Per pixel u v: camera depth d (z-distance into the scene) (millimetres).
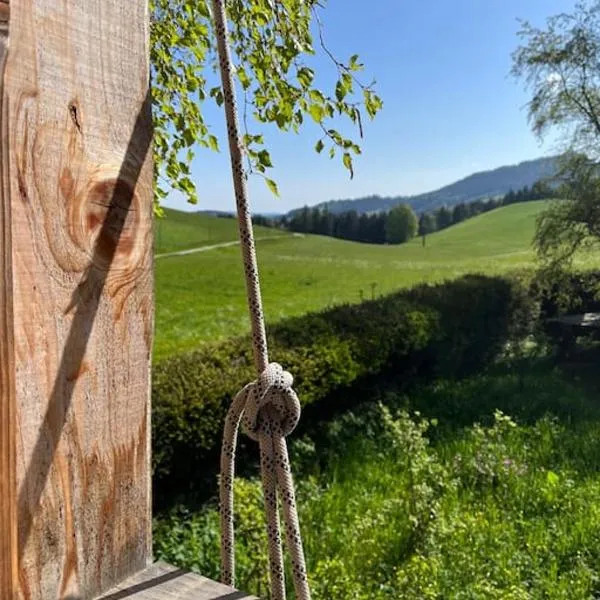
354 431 4332
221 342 4293
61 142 479
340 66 1105
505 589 2326
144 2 568
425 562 2369
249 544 2295
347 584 2227
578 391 5609
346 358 4523
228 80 622
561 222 7371
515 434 4137
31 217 457
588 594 2426
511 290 7152
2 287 425
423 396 5320
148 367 578
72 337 494
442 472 3217
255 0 1122
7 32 425
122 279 540
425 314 5812
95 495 520
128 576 554
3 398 424
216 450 3295
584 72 7031
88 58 503
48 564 476
